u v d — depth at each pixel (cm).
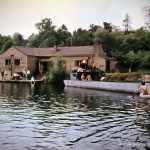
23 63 5944
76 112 1844
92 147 1067
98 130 1330
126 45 8200
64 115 1730
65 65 5403
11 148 1057
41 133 1274
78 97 2769
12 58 6047
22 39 10325
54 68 5244
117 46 8300
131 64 6275
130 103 2298
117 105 2175
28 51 6153
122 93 3228
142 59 6219
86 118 1633
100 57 5581
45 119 1600
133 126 1419
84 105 2178
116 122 1520
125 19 10419
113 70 5853
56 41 8938
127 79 4406
